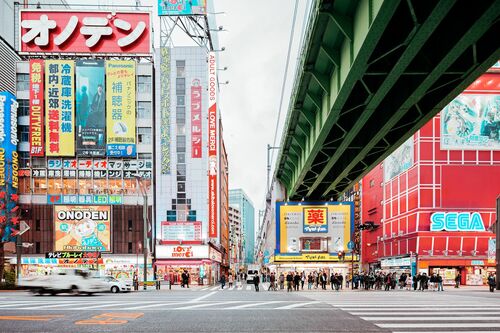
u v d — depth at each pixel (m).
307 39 20.95
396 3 13.26
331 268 54.44
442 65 17.41
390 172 62.91
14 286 37.50
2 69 58.91
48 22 61.72
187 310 16.05
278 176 63.12
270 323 12.16
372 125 29.11
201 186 62.41
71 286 27.94
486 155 53.41
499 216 41.06
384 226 65.19
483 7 13.69
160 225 61.41
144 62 68.69
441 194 52.81
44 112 60.62
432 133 53.62
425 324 11.99
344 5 17.17
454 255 51.50
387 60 18.38
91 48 62.09
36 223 59.19
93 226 59.69
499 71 54.34
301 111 30.67
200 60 64.12
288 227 54.12
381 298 24.47
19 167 59.81
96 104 61.09
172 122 63.28
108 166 61.31
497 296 26.94
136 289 40.03
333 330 10.80
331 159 36.28
